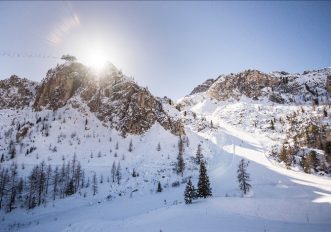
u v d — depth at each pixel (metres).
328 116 174.75
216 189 83.31
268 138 184.25
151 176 111.81
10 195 95.56
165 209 51.25
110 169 126.50
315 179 100.50
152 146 162.12
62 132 172.25
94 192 95.31
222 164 129.38
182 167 115.75
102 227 42.19
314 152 126.56
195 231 33.72
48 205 87.81
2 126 188.50
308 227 34.91
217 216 41.72
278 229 33.72
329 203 47.81
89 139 169.00
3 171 107.31
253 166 118.19
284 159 129.00
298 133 161.88
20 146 152.38
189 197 55.28
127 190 95.44
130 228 39.28
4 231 57.94
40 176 101.50
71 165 129.62
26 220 73.69
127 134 179.12
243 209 45.53
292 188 80.00
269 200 50.00
